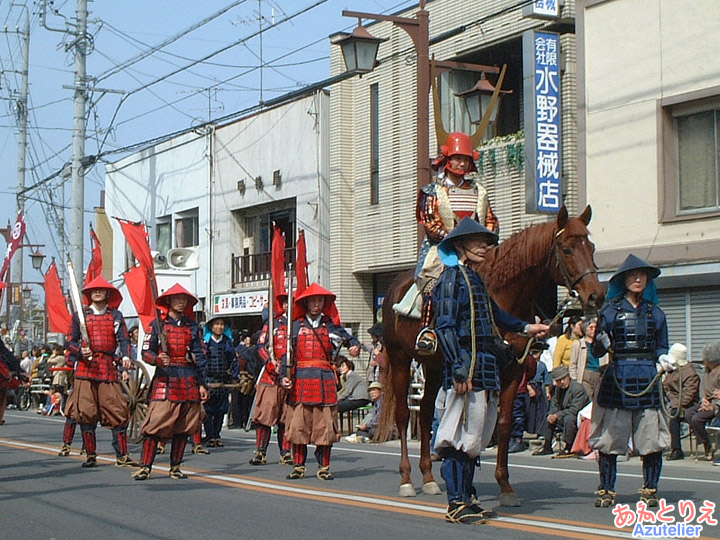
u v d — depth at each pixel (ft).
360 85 97.86
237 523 31.42
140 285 69.31
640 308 32.63
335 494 37.63
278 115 108.17
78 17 108.06
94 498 37.11
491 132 87.20
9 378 43.55
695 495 36.65
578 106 72.59
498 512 32.37
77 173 107.04
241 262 115.03
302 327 43.73
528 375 57.06
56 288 65.98
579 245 31.32
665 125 67.41
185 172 125.49
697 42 65.72
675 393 53.11
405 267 92.94
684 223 65.77
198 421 43.39
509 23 81.00
